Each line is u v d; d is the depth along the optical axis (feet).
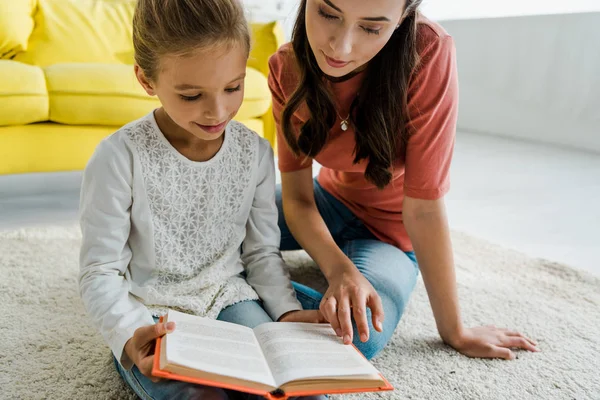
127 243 3.19
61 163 6.89
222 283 3.32
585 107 11.85
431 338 4.06
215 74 2.70
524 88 13.07
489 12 13.47
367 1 2.74
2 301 4.28
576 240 6.54
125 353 2.73
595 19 11.32
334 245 3.71
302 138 3.81
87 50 8.31
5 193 7.53
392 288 3.75
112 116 6.91
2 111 6.32
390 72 3.34
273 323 2.96
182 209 3.18
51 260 5.11
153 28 2.70
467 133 14.15
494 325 4.28
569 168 10.23
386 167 3.68
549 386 3.51
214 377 2.29
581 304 4.70
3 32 7.80
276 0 11.43
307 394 2.38
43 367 3.47
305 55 3.48
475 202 7.95
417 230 3.67
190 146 3.17
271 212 3.62
